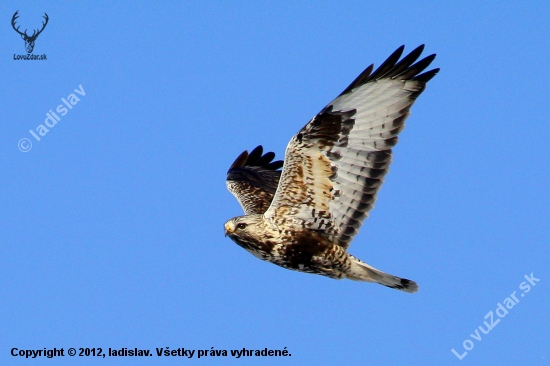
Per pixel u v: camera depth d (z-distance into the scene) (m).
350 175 15.53
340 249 15.92
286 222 15.93
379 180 15.44
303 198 15.75
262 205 17.94
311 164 15.52
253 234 15.99
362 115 15.37
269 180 18.91
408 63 15.28
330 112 15.32
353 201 15.62
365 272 16.12
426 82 15.27
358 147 15.42
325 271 16.22
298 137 15.41
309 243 15.95
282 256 16.11
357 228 15.72
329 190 15.63
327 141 15.39
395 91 15.34
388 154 15.38
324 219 15.81
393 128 15.35
